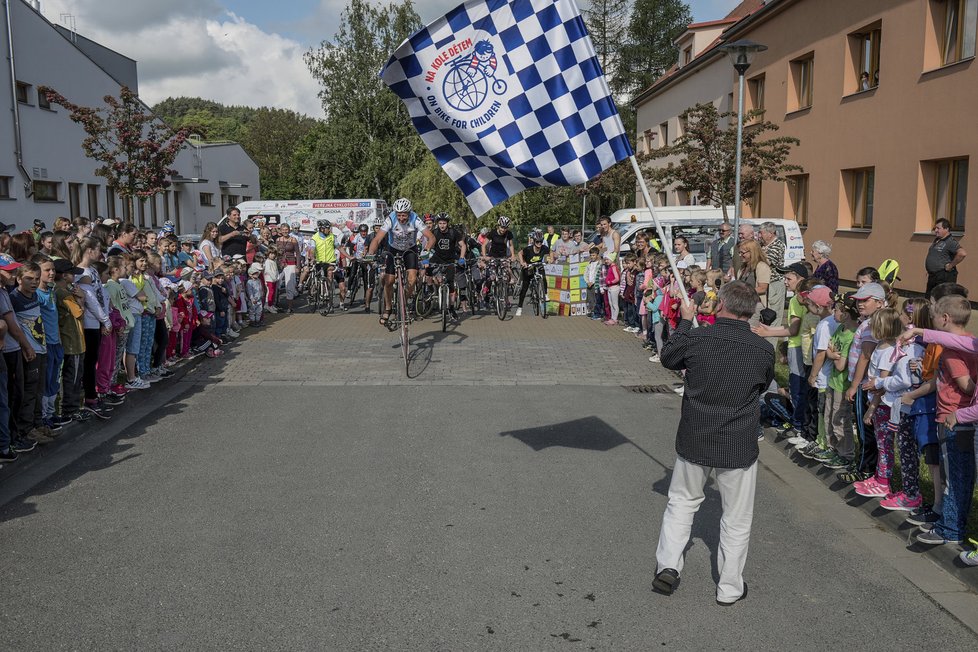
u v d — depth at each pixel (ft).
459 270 46.60
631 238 52.85
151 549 15.06
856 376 18.37
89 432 23.71
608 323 46.50
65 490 18.53
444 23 18.93
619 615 12.64
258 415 25.77
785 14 74.84
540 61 19.08
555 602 13.04
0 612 12.55
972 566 14.08
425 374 32.42
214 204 126.93
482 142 19.43
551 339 41.16
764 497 18.75
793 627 12.34
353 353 37.01
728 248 37.01
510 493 18.35
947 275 41.88
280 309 54.08
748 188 64.28
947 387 14.80
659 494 18.39
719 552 13.35
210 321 35.63
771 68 78.38
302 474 19.69
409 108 19.44
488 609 12.75
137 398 27.32
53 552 14.94
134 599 13.00
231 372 32.73
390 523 16.43
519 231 110.83
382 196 149.18
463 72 19.19
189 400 27.94
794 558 15.12
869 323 17.47
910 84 56.34
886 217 59.62
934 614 12.85
